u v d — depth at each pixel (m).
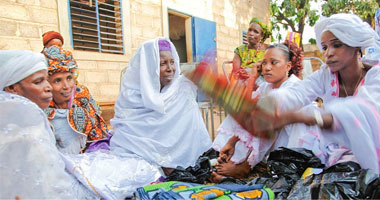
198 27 6.70
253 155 2.00
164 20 6.00
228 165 2.10
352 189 1.39
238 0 8.32
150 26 5.76
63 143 2.28
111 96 5.11
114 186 1.76
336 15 1.73
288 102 1.86
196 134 2.46
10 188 1.23
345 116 1.46
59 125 2.24
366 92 1.59
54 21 4.38
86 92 2.58
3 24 3.88
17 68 1.43
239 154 2.08
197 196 1.53
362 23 1.68
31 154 1.27
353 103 1.51
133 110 2.42
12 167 1.24
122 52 5.29
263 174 2.13
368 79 1.71
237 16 8.29
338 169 1.56
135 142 2.26
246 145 2.01
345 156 1.74
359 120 1.47
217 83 1.22
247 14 8.76
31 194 1.25
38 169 1.27
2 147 1.23
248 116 1.23
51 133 1.48
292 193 1.50
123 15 5.24
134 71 2.48
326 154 1.85
